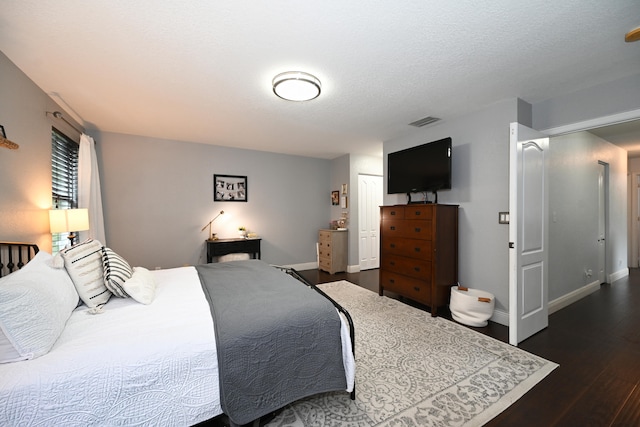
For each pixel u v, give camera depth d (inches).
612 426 54.8
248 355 48.6
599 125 91.7
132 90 94.8
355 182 203.6
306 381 53.9
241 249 174.2
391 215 135.1
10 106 75.1
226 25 61.4
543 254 100.2
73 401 37.5
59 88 92.7
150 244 159.2
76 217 96.2
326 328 57.4
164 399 42.6
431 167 124.7
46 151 95.8
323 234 205.0
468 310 104.7
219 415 49.2
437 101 105.3
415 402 61.6
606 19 59.7
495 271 109.1
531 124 108.5
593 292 145.9
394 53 73.0
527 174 92.8
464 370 74.1
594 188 150.6
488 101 105.4
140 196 155.9
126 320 53.2
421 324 105.2
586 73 84.2
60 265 57.8
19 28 61.6
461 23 61.0
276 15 58.2
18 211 79.3
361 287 160.1
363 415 57.6
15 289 41.0
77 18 58.6
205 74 84.0
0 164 71.6
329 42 68.1
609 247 165.0
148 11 56.7
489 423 55.6
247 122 130.2
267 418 55.3
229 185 182.5
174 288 75.4
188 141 168.2
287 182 205.2
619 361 78.6
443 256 116.0
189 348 45.3
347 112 116.3
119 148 149.7
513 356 81.4
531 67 80.6
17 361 39.2
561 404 61.0
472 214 117.1
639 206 209.3
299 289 73.1
